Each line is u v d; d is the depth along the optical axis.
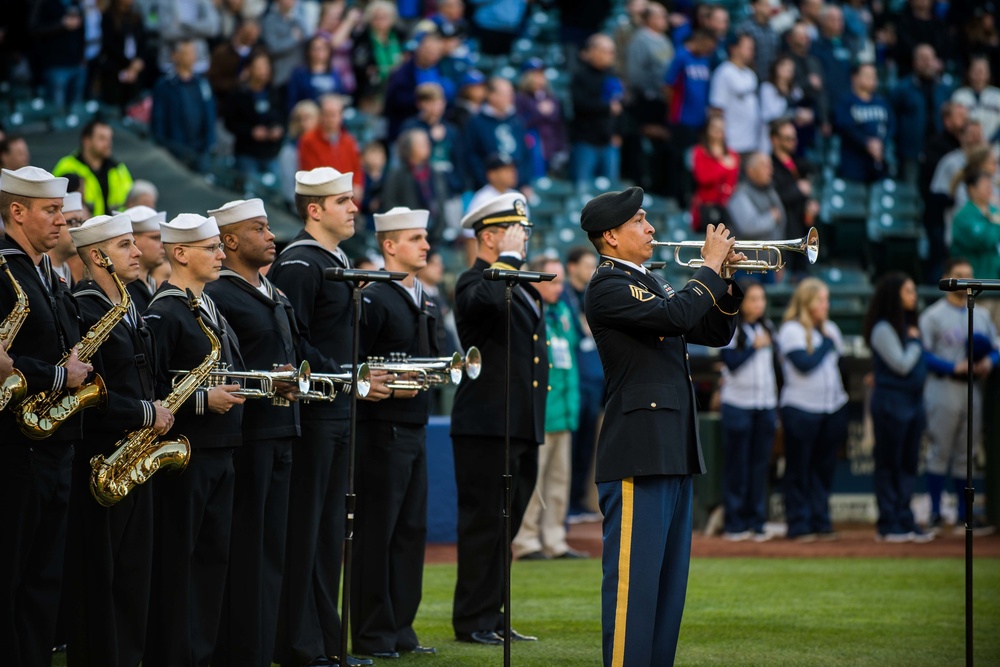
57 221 19.09
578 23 61.19
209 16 55.59
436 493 38.97
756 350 38.81
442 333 39.91
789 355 39.00
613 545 18.69
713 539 39.47
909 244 54.19
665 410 18.72
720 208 49.69
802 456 39.00
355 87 57.31
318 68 52.31
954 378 40.50
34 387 17.97
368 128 55.12
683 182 55.03
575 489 42.38
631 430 18.64
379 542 23.53
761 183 47.47
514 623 26.73
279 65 54.91
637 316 18.41
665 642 18.98
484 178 48.19
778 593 30.52
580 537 40.03
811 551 37.06
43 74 52.69
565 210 52.03
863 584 31.78
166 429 19.42
